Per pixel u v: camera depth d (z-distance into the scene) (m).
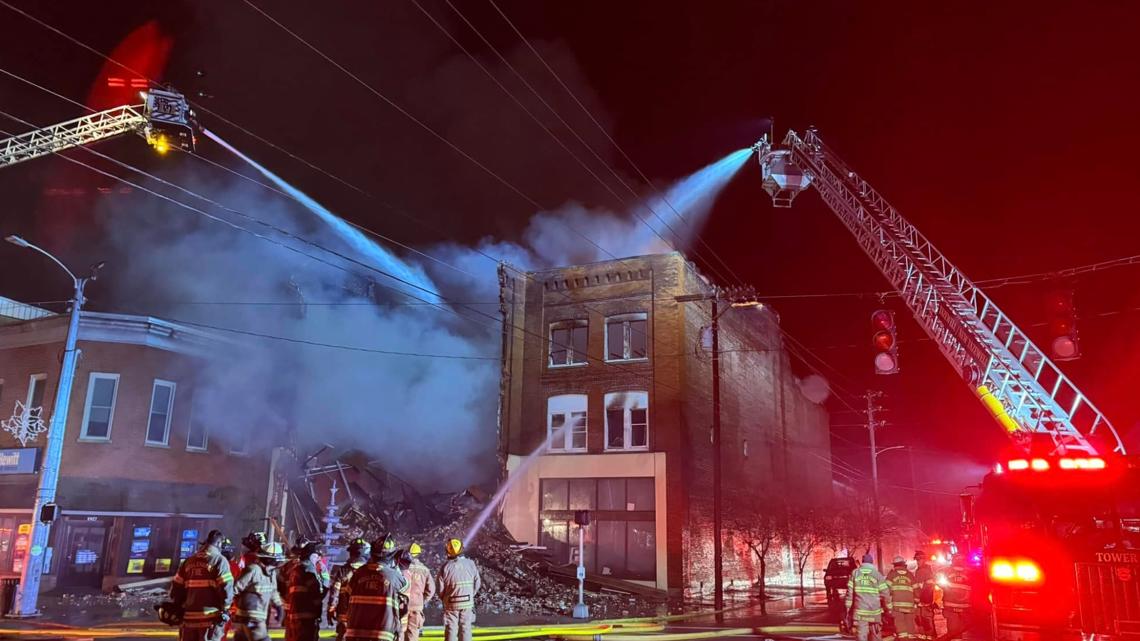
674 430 31.38
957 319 15.49
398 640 7.52
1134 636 7.39
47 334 26.83
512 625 19.08
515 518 32.69
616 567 31.00
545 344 34.62
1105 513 8.01
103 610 19.83
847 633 16.31
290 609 8.55
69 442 25.23
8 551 24.73
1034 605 7.77
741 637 16.33
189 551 27.38
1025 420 13.62
